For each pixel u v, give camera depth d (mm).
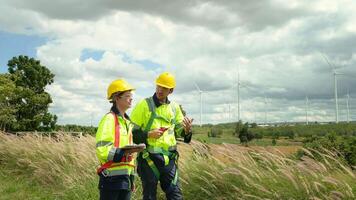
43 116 41281
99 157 4867
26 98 41125
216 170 7547
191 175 7781
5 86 39062
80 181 10148
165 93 6336
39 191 10492
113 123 5004
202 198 7391
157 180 6281
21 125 40469
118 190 4996
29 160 12656
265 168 7414
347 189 6305
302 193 6574
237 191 7148
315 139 9078
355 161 7652
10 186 11039
